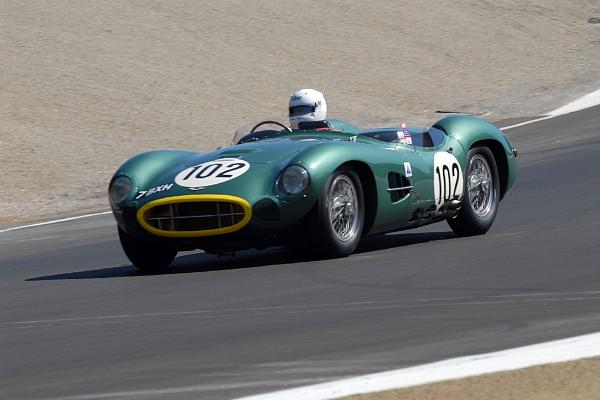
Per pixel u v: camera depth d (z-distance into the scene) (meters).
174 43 103.00
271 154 32.38
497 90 95.69
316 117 36.94
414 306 23.84
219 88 93.06
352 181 32.16
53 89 88.44
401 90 95.69
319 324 22.48
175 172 32.47
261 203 30.75
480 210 36.75
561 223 37.12
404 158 33.88
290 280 28.77
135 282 31.12
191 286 29.27
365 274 28.91
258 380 18.06
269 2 117.88
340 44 108.31
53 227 51.97
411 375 17.52
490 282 26.42
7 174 68.75
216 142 79.25
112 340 22.44
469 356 18.77
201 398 17.17
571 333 20.16
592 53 109.94
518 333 20.42
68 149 74.94
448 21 118.88
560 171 52.25
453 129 36.62
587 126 70.19
